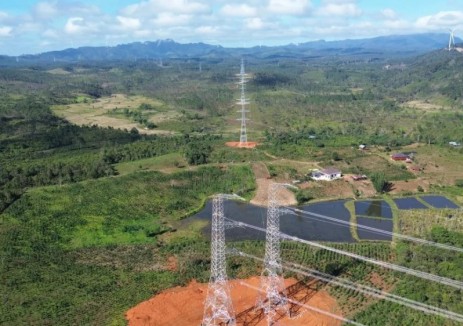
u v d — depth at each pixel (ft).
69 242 481.87
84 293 382.01
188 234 510.17
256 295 374.02
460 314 335.06
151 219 547.90
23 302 367.45
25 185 621.72
